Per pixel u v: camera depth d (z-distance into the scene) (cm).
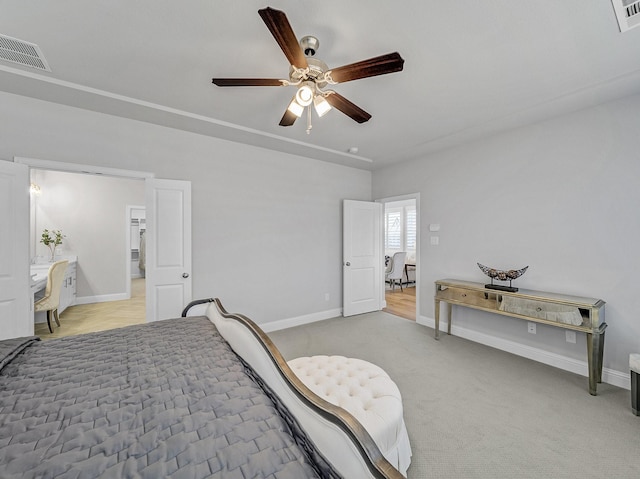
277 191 371
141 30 159
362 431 78
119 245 540
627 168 227
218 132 305
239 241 340
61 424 84
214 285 322
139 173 276
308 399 93
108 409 91
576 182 254
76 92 223
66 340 155
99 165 258
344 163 430
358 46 172
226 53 180
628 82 207
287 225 382
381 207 475
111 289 533
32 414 88
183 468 69
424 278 392
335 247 437
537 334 279
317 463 80
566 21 151
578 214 253
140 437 79
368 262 460
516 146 295
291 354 293
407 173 418
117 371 118
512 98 234
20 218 226
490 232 318
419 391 221
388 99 236
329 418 84
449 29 158
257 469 71
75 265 495
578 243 253
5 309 218
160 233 283
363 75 156
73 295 484
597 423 183
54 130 240
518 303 261
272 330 367
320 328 377
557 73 199
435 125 288
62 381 109
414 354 292
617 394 217
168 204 287
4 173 217
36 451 72
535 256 281
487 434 173
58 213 490
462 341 329
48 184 482
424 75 202
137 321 403
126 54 181
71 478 64
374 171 477
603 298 238
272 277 368
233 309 336
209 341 155
